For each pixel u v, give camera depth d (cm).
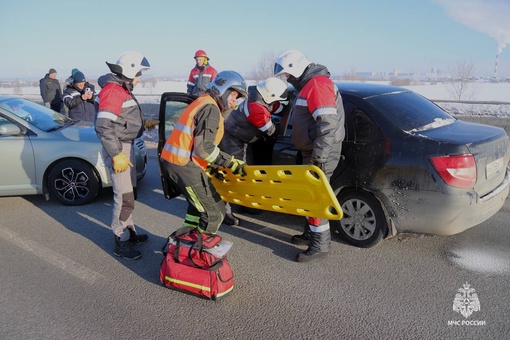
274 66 350
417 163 344
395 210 362
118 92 352
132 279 355
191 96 389
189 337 276
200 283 316
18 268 378
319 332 278
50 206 543
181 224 477
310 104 329
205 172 342
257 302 316
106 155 374
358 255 385
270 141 433
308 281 344
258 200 368
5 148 519
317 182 307
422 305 305
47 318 299
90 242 432
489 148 347
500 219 454
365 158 370
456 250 389
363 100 381
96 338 276
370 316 294
